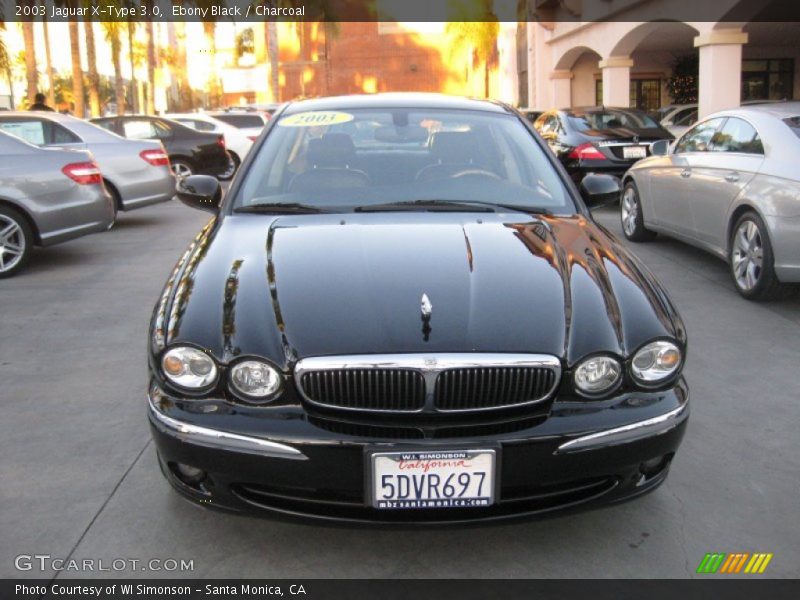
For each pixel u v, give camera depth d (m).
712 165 6.51
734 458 3.53
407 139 4.15
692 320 5.59
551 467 2.56
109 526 2.99
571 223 3.61
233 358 2.60
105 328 5.56
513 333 2.64
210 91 50.03
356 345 2.58
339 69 46.28
